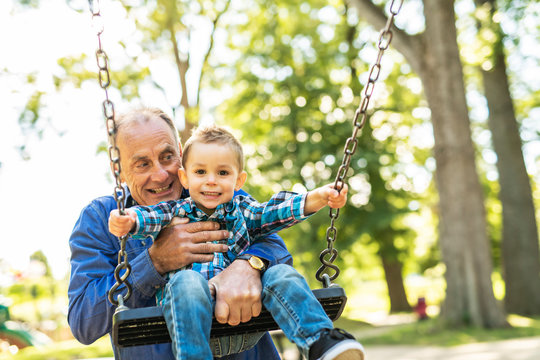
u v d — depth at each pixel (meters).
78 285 2.40
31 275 19.31
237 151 2.49
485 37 14.77
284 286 2.20
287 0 18.88
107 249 2.49
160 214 2.30
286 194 2.52
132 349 2.40
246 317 2.19
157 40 15.66
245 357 2.54
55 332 19.91
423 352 10.99
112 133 2.16
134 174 2.53
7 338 14.11
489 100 18.45
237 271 2.27
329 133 20.70
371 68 2.34
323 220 20.45
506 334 12.34
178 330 2.04
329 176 20.28
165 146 2.55
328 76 21.30
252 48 19.98
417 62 13.84
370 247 25.05
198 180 2.42
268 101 20.47
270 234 2.57
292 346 13.30
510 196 18.09
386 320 23.39
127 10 14.56
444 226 13.84
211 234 2.36
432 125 13.89
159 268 2.30
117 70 14.66
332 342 2.04
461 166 13.54
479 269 13.48
